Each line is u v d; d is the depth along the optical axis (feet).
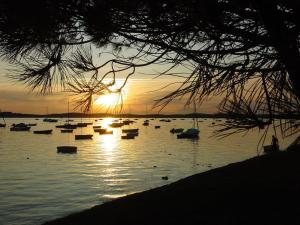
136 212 33.91
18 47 9.53
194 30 9.73
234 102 8.63
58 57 9.75
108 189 127.85
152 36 10.03
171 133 452.35
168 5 9.27
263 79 9.07
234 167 50.19
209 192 37.37
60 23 9.32
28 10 8.73
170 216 31.48
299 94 8.60
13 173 164.25
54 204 106.11
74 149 247.29
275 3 8.75
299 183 35.58
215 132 8.75
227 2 9.00
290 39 8.75
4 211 98.02
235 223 27.20
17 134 434.30
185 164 187.73
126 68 10.09
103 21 9.49
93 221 34.04
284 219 26.30
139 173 161.58
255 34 9.20
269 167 45.16
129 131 456.04
